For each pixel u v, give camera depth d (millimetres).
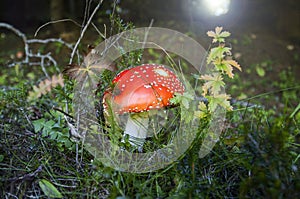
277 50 1779
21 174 532
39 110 729
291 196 428
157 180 525
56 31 1966
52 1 1938
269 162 444
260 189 470
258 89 1414
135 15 2059
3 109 685
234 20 1946
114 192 456
